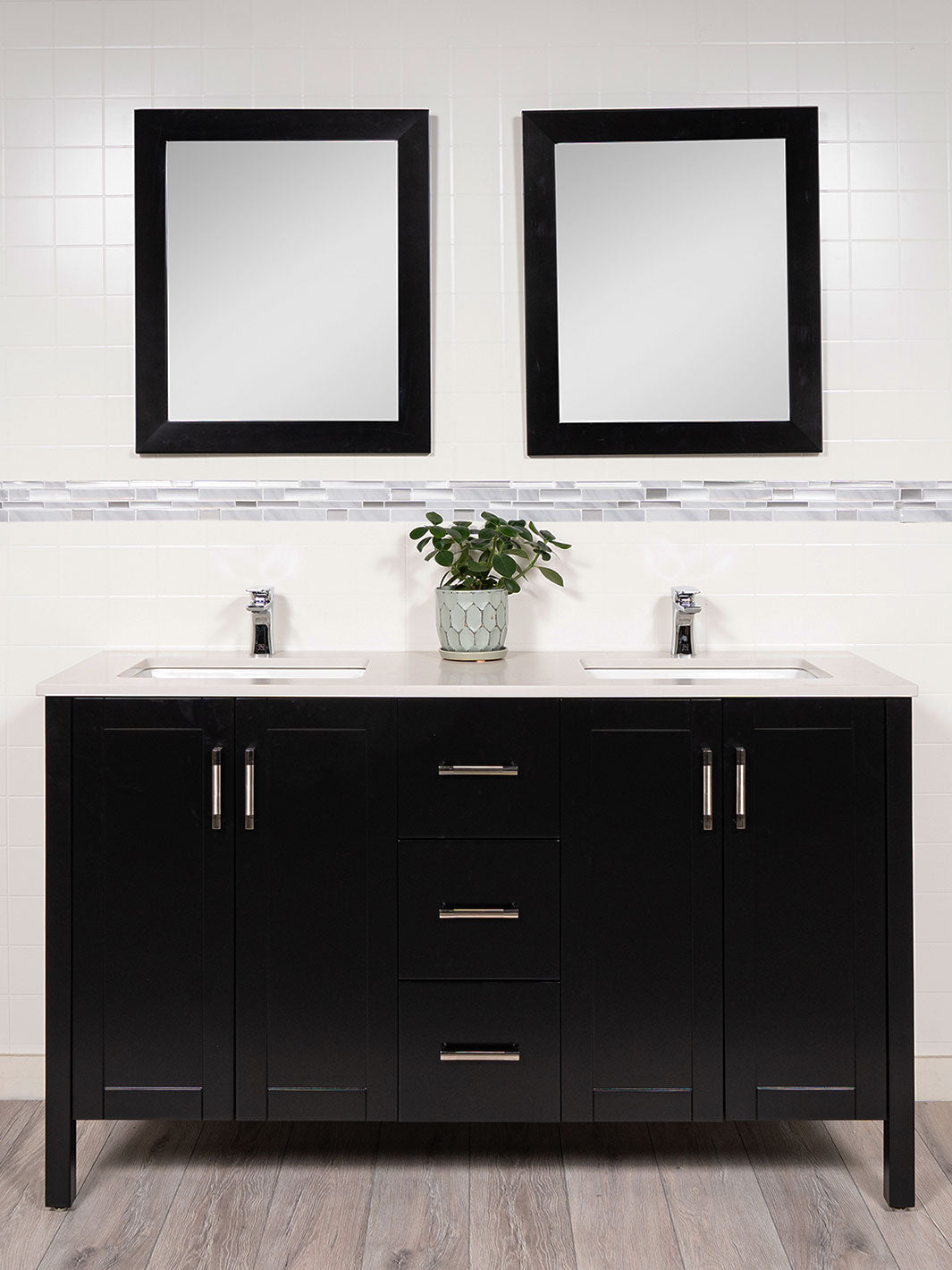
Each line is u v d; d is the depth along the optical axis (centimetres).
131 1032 197
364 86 237
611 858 195
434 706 195
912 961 196
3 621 239
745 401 235
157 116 233
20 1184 206
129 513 239
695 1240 186
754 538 239
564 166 234
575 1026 196
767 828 195
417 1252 183
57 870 196
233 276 235
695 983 196
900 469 238
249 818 195
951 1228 190
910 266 237
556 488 239
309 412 236
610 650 240
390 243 235
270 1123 227
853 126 236
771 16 236
